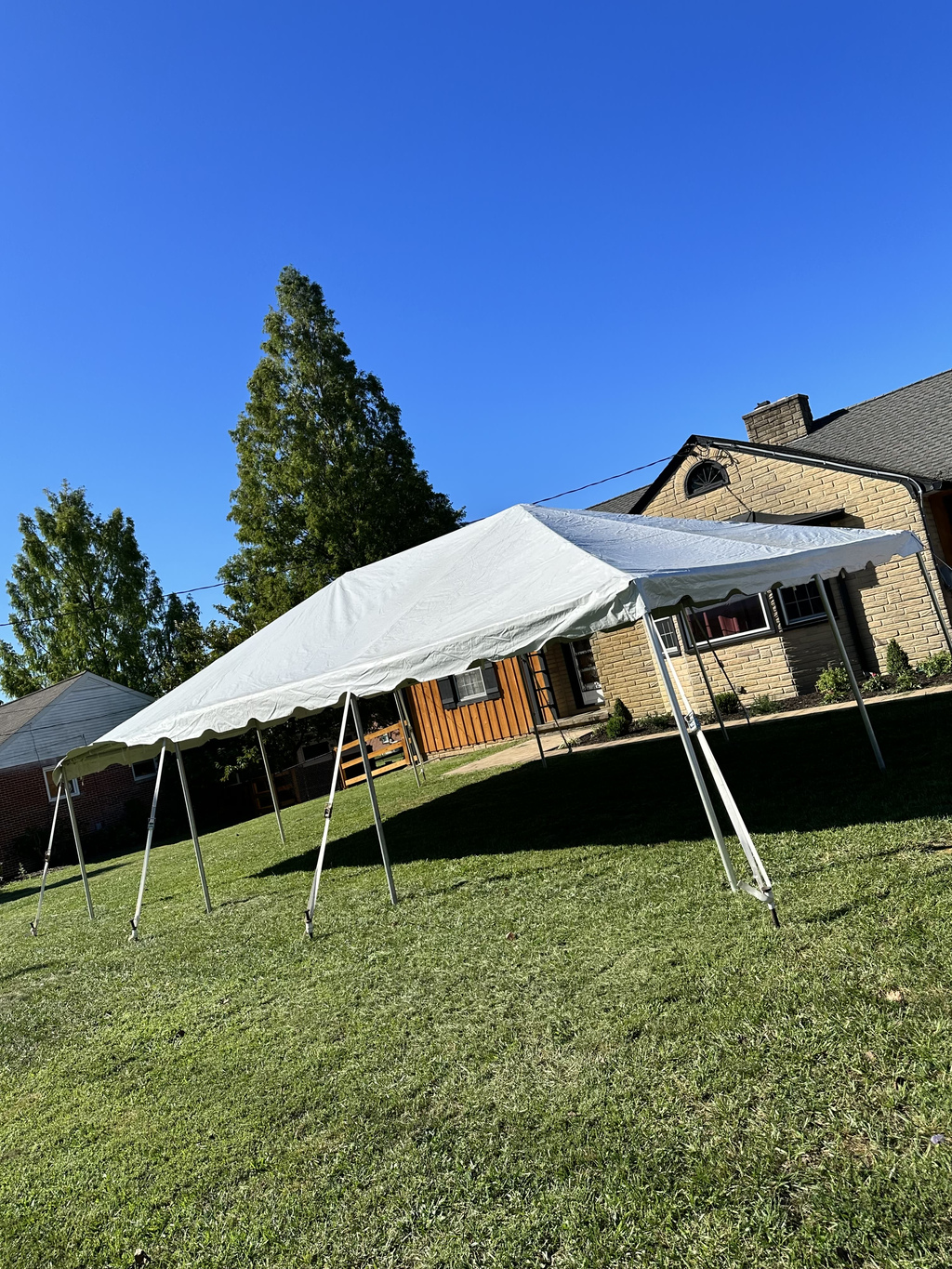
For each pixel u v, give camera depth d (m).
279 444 26.22
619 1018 3.67
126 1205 3.22
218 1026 4.81
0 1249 3.14
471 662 6.04
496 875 6.62
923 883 4.24
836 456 14.41
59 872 19.66
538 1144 2.95
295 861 9.87
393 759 20.73
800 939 3.97
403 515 26.38
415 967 4.98
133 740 8.68
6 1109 4.41
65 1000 6.09
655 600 5.35
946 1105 2.61
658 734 13.38
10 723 27.72
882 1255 2.17
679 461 15.17
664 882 5.37
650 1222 2.47
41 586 37.25
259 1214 2.96
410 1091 3.53
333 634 8.41
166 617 44.00
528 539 7.55
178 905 8.83
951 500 13.47
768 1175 2.54
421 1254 2.57
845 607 12.98
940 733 8.02
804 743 9.35
